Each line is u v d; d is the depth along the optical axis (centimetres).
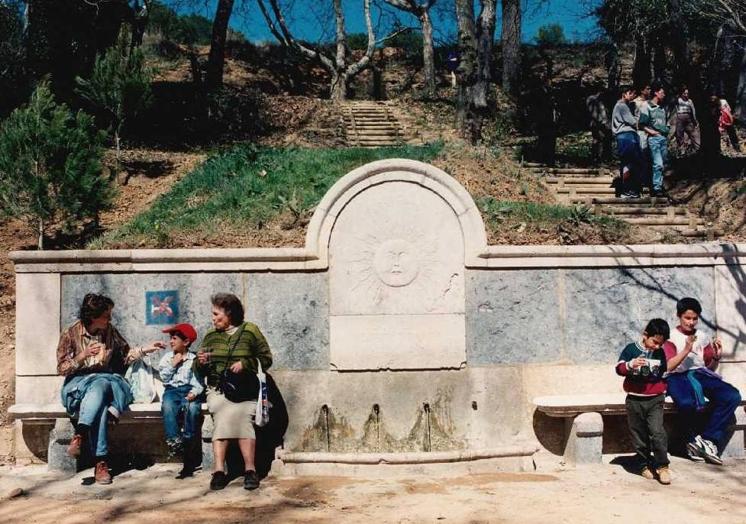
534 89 3097
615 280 825
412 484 683
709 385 765
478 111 1925
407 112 2520
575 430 762
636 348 729
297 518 588
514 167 1459
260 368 719
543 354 812
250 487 669
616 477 712
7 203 1126
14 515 607
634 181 1361
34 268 785
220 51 2703
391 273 799
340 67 3044
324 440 788
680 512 606
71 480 710
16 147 1122
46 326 782
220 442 684
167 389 731
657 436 702
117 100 1612
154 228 1031
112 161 1628
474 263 804
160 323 789
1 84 1895
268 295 795
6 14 2036
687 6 1738
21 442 773
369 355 794
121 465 759
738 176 1398
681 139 1636
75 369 714
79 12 2186
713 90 2320
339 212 799
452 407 800
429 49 3253
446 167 1326
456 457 716
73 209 1130
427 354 798
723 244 843
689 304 770
